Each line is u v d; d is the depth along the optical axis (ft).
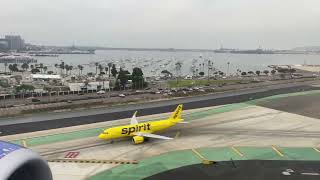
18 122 370.12
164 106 463.01
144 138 298.35
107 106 465.06
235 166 234.58
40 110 432.25
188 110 435.12
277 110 432.25
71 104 471.21
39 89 650.84
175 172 225.15
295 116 397.39
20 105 463.42
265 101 495.00
